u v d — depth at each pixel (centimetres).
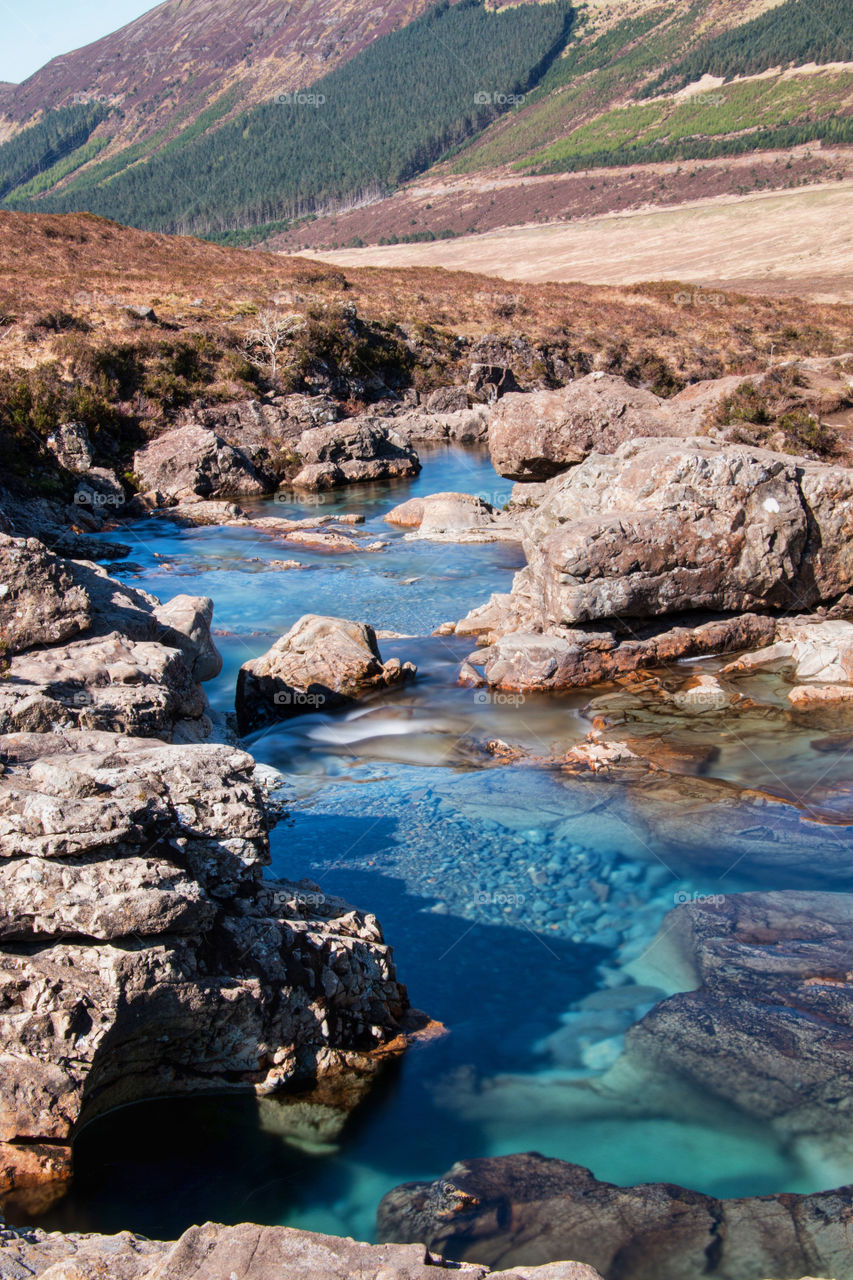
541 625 1587
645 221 14412
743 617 1553
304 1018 604
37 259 5634
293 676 1384
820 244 10525
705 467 1495
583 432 2336
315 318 4844
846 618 1620
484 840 936
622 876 859
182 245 6894
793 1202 492
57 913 512
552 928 777
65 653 1069
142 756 628
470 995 695
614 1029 652
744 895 818
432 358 5188
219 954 577
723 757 1140
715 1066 604
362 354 4881
